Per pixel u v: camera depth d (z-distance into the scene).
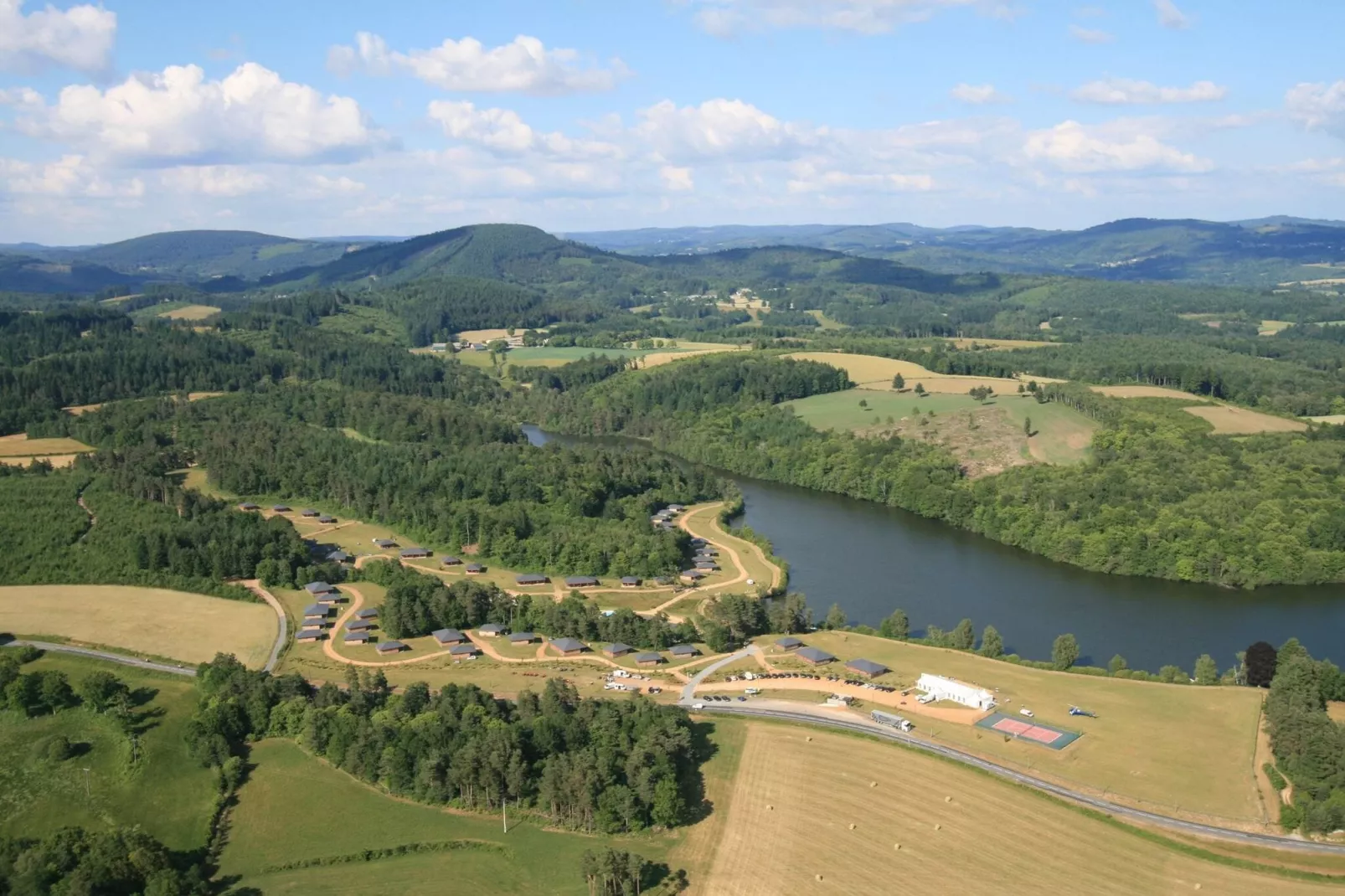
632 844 176.62
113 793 190.50
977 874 165.12
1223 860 166.50
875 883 163.62
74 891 157.12
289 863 173.00
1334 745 185.00
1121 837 173.75
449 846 176.88
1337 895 158.25
